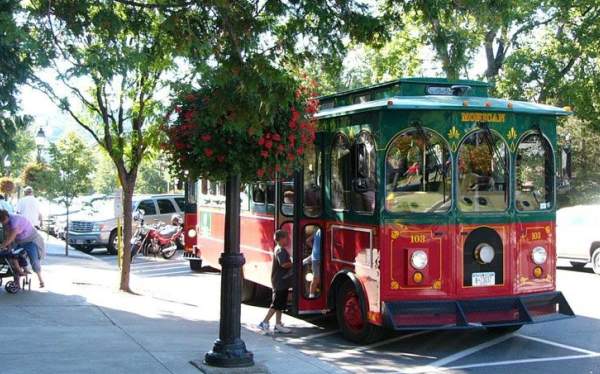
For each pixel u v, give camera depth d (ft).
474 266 29.22
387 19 26.32
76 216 76.84
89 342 27.04
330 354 28.73
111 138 41.24
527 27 80.33
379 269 28.30
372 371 25.70
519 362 27.07
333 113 31.40
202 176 24.71
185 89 31.91
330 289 32.37
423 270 28.45
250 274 39.60
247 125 22.21
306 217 33.09
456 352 29.04
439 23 25.86
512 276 29.76
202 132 23.81
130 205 42.93
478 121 29.55
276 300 32.94
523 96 80.18
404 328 27.71
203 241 50.80
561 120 82.89
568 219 58.75
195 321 33.78
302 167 29.99
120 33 30.66
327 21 25.25
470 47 42.65
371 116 29.25
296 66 25.63
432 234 28.73
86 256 68.59
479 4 24.41
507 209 29.91
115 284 47.19
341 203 31.53
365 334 29.89
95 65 28.35
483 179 29.68
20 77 27.40
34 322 30.83
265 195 37.60
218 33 23.39
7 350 25.11
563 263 63.10
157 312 35.94
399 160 28.71
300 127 24.80
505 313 29.58
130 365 23.54
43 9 26.71
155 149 40.60
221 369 23.38
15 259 38.65
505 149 29.99
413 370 25.86
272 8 24.35
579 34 78.18
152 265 65.57
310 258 33.09
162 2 28.48
